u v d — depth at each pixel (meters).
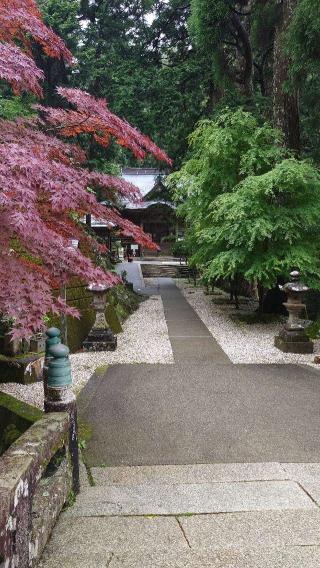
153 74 16.06
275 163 10.19
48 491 2.49
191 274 23.31
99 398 5.18
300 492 2.96
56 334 2.96
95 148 16.06
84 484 3.13
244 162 10.28
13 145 2.38
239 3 13.24
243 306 13.81
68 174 2.59
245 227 9.10
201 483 3.12
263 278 9.52
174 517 2.62
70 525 2.53
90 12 18.19
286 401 5.09
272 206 9.59
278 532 2.45
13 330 2.32
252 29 13.60
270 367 6.70
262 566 2.15
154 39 18.06
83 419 4.50
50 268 2.64
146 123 16.17
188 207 12.11
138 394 5.35
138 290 18.11
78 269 2.61
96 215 2.91
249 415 4.62
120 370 6.48
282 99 11.05
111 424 4.37
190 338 8.97
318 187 9.71
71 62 3.43
